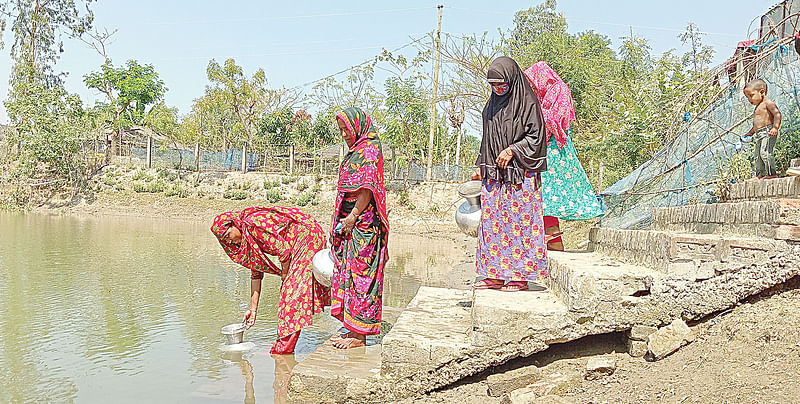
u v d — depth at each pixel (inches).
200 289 414.3
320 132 1576.0
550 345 194.5
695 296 180.9
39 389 214.2
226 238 252.8
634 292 185.6
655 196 360.5
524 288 219.6
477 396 184.4
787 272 174.6
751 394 138.1
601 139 713.0
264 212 253.6
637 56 958.4
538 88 259.4
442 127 1471.5
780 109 305.9
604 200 385.4
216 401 201.6
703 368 159.2
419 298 268.2
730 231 222.8
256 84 1617.9
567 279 194.7
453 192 1216.8
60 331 295.0
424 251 730.2
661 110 486.0
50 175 1430.9
